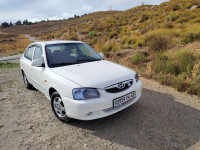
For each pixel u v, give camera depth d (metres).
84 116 2.71
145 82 5.29
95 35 21.73
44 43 4.04
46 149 2.53
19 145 2.64
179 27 12.84
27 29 125.31
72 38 23.70
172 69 5.55
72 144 2.62
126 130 2.90
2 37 77.56
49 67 3.44
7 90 5.25
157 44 8.17
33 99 4.43
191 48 7.50
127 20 28.30
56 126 3.13
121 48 11.23
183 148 2.44
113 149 2.47
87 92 2.69
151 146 2.50
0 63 11.30
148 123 3.08
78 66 3.45
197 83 4.43
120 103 2.92
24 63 4.77
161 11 22.08
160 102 3.89
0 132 3.01
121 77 3.02
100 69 3.29
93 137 2.77
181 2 21.83
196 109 3.52
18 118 3.48
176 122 3.08
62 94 2.90
